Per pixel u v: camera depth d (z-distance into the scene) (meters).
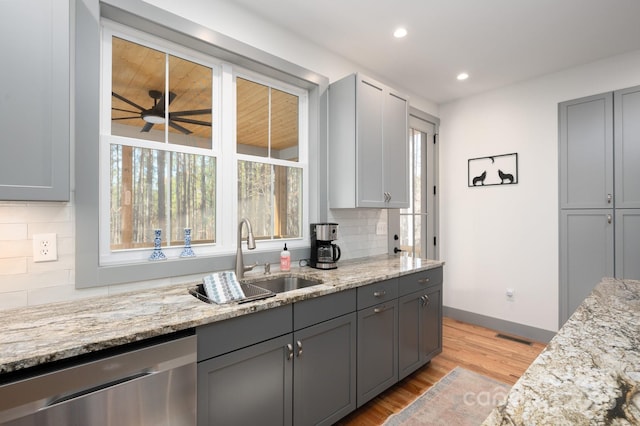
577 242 2.98
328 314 1.82
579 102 2.97
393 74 3.17
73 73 1.50
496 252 3.51
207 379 1.32
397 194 2.76
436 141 3.94
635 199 2.67
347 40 2.56
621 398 0.66
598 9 2.13
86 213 1.53
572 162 3.01
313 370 1.75
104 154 1.69
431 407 2.13
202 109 2.08
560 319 3.07
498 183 3.49
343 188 2.52
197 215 2.04
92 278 1.54
